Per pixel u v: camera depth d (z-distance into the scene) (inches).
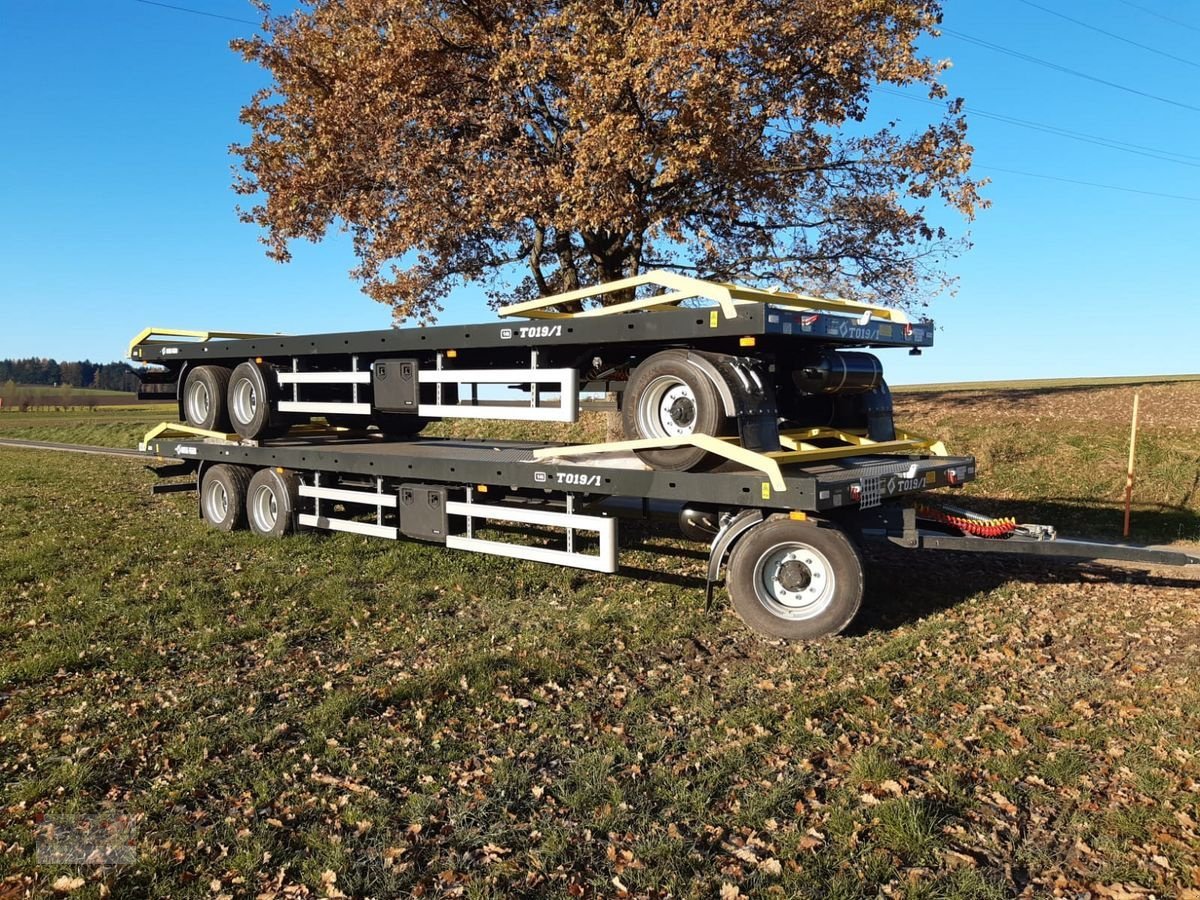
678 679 214.4
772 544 243.3
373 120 585.3
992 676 216.1
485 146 571.5
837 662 224.7
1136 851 136.1
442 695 200.7
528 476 286.2
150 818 146.3
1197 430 581.9
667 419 261.7
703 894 125.8
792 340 268.8
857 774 160.4
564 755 170.7
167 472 449.7
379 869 132.0
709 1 465.7
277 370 387.9
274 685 208.1
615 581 309.7
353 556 339.6
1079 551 255.1
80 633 243.9
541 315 305.4
